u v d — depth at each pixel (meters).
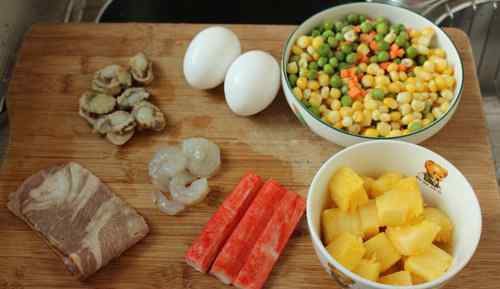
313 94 1.51
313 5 1.96
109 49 1.70
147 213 1.44
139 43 1.71
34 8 1.90
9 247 1.39
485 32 1.98
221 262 1.32
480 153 1.50
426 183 1.35
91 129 1.57
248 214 1.39
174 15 1.95
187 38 1.72
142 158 1.52
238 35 1.72
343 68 1.54
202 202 1.45
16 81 1.65
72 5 2.02
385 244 1.26
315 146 1.53
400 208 1.23
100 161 1.52
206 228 1.37
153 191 1.47
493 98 1.98
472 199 1.25
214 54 1.52
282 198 1.42
